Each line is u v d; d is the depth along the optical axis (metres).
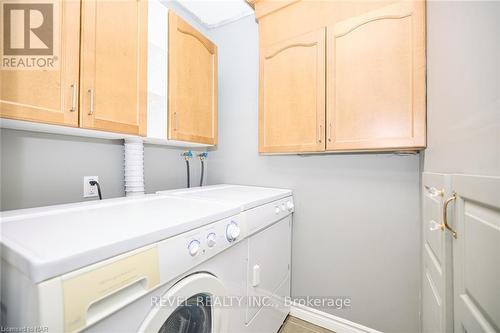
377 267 1.39
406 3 1.11
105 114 1.01
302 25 1.46
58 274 0.43
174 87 1.35
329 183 1.54
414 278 1.28
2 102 0.75
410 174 1.30
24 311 0.44
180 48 1.40
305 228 1.62
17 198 1.00
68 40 0.89
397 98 1.13
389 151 1.28
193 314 0.85
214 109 1.70
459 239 0.63
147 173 1.59
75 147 1.19
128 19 1.11
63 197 1.14
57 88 0.87
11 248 0.48
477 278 0.52
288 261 1.58
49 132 1.09
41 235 0.57
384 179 1.37
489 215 0.47
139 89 1.16
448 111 0.77
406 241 1.30
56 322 0.42
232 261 0.95
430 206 0.94
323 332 1.49
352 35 1.24
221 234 0.85
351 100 1.24
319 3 1.41
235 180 1.95
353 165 1.46
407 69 1.11
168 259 0.64
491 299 0.46
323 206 1.56
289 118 1.45
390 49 1.15
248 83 1.87
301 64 1.42
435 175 0.83
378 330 1.38
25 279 0.44
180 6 1.77
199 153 2.02
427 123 1.05
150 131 1.27
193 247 0.72
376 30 1.18
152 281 0.59
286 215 1.51
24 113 0.79
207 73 1.63
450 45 0.76
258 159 1.83
